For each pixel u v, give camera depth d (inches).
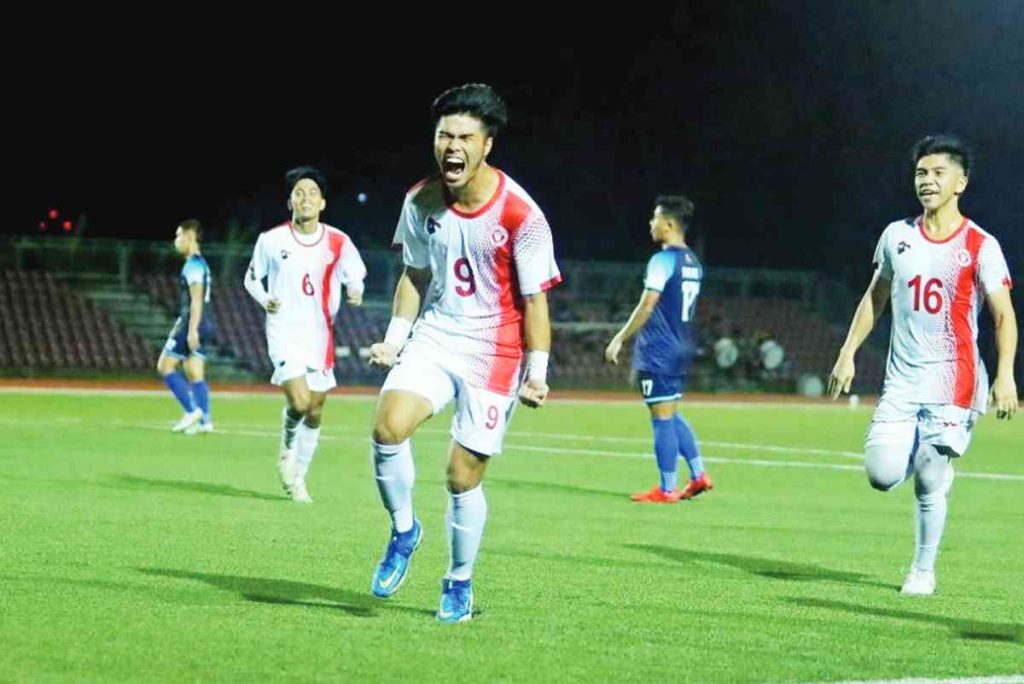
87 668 213.9
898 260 304.2
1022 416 1251.2
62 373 1354.6
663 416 486.0
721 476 595.8
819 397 1579.7
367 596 279.4
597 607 276.8
